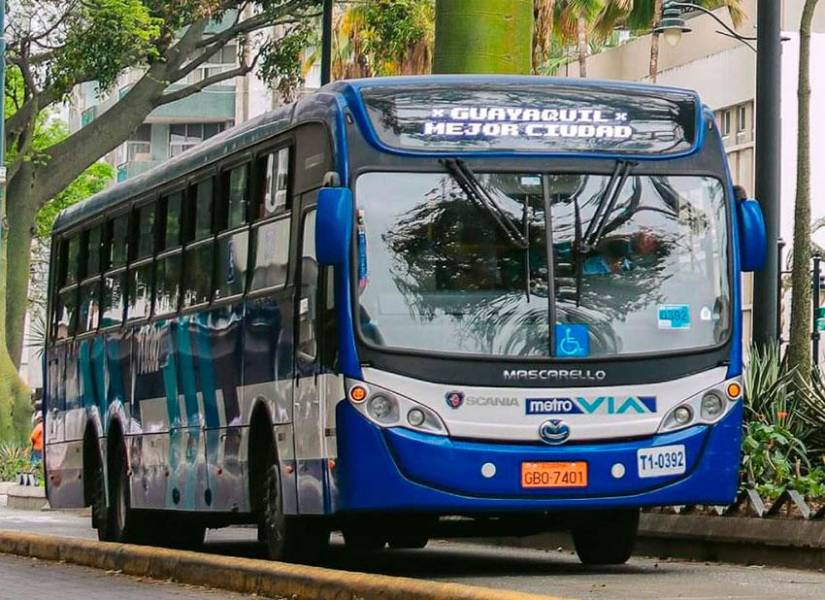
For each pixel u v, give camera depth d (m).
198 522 24.14
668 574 17.91
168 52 59.84
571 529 19.69
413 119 17.25
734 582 16.70
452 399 16.83
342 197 16.73
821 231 56.69
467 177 17.16
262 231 19.30
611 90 17.69
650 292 17.33
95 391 26.08
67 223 28.17
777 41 24.78
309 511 17.69
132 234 24.55
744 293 57.56
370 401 16.77
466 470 16.80
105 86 57.06
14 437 57.12
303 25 59.72
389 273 16.94
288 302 18.30
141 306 23.91
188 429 21.70
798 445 21.02
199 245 21.53
